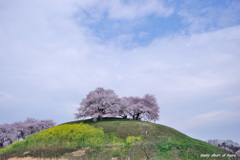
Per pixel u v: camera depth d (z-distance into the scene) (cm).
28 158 1662
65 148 1898
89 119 4428
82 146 1967
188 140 2878
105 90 4734
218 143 3109
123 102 4666
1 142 4703
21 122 5147
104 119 4244
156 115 5006
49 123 5481
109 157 1595
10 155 1839
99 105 4200
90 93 4631
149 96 5225
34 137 2361
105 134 2855
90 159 1570
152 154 1625
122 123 3516
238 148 2888
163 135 2922
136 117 4959
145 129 3159
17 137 4978
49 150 1853
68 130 2475
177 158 1669
